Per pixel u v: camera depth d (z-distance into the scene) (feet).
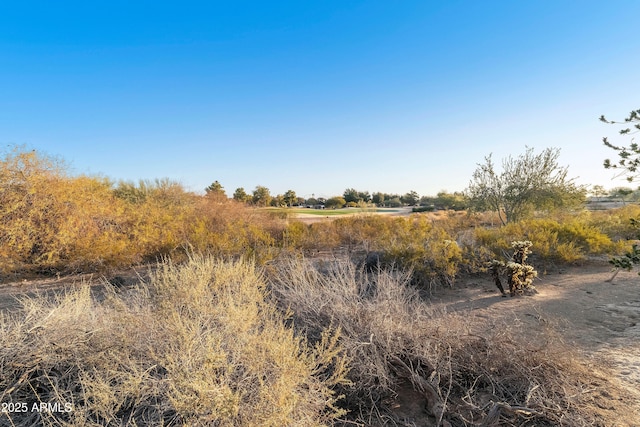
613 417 7.93
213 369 7.08
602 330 13.58
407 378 9.84
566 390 8.43
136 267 25.64
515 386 9.06
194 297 10.41
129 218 29.14
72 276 23.61
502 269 19.65
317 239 34.32
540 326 13.11
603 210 58.75
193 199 47.70
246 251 23.65
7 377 7.64
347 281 14.02
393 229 38.70
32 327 8.67
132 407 7.39
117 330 8.95
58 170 28.04
